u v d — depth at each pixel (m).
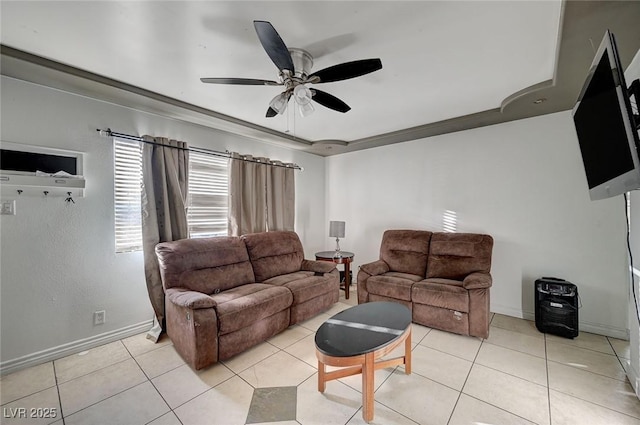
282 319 2.76
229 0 1.43
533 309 3.06
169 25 1.62
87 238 2.49
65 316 2.37
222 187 3.59
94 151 2.52
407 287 2.98
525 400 1.80
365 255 4.59
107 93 2.42
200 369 2.11
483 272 2.97
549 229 2.97
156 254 2.67
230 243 3.16
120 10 1.49
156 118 2.94
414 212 4.02
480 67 2.12
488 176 3.35
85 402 1.79
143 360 2.29
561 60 1.89
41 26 1.62
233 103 2.80
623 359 2.25
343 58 1.99
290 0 1.43
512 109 2.81
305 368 2.19
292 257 3.69
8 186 2.11
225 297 2.55
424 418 1.65
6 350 2.10
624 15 1.43
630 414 1.67
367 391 1.61
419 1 1.45
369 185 4.54
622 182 1.21
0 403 1.78
